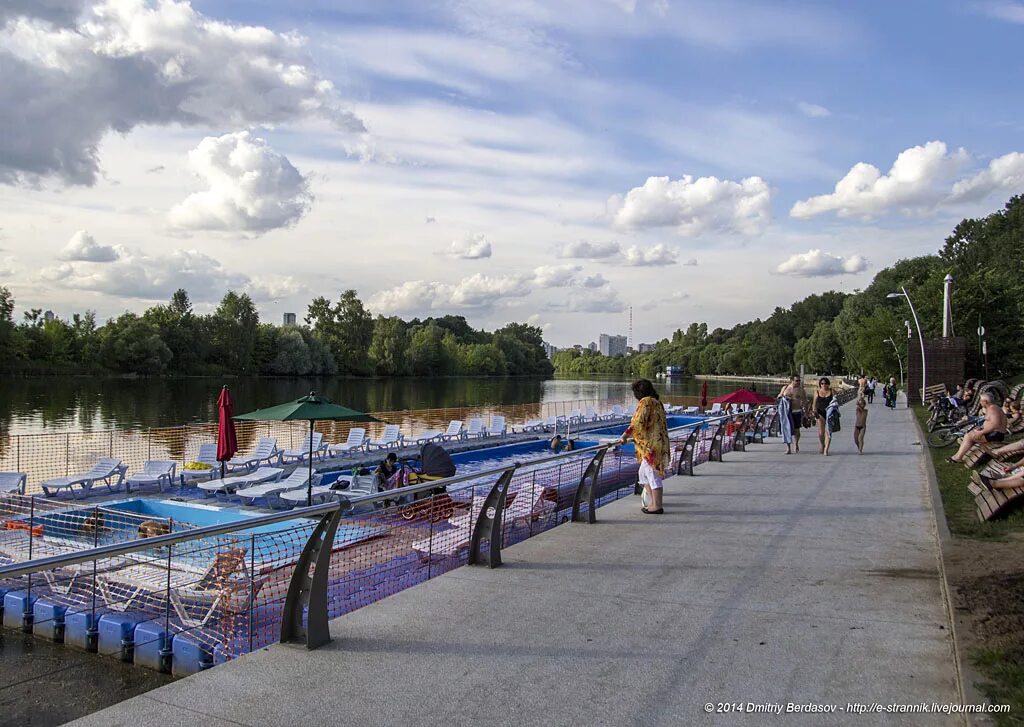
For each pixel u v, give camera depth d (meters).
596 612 5.53
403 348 107.31
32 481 18.23
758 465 14.70
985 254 87.62
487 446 25.95
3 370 71.25
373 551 8.34
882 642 4.90
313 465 20.42
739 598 5.88
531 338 176.62
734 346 152.25
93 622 8.44
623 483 16.36
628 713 3.87
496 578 6.46
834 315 139.38
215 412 46.91
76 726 3.67
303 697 4.03
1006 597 5.26
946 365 41.09
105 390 63.78
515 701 4.00
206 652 7.57
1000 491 8.29
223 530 4.16
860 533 8.34
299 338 92.69
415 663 4.52
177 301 86.69
